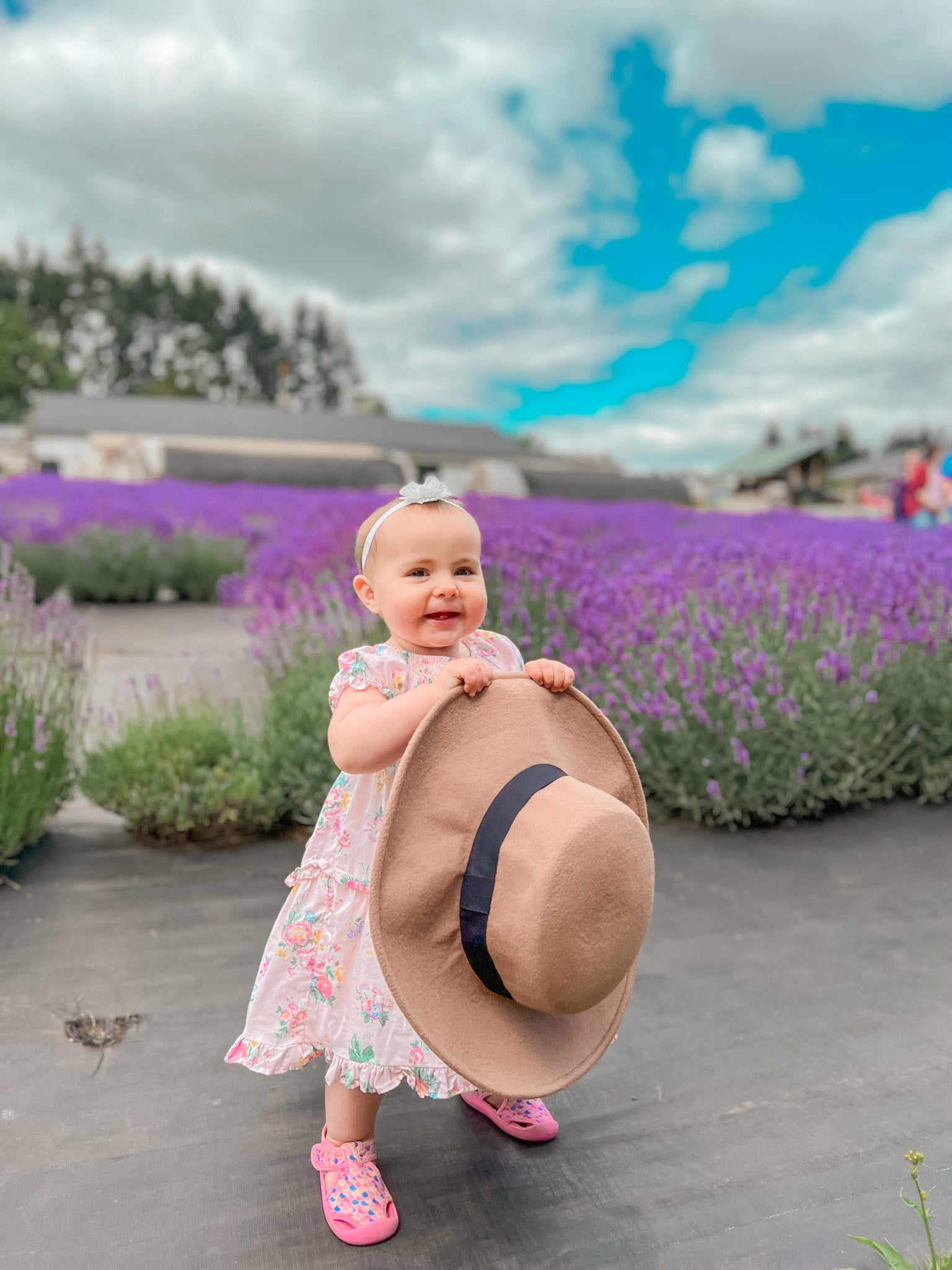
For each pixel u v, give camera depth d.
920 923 2.96
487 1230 1.66
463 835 1.46
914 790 4.21
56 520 11.85
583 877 1.32
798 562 5.07
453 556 1.65
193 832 3.53
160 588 10.99
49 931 2.76
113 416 53.22
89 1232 1.62
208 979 2.53
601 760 1.66
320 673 4.12
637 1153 1.88
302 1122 1.96
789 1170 1.83
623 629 4.19
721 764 3.77
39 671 3.56
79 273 103.19
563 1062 1.50
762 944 2.81
